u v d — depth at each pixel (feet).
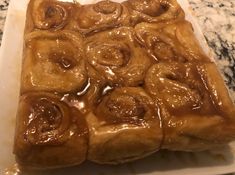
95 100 0.75
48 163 0.70
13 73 0.87
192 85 0.78
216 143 0.76
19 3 0.99
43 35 0.83
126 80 0.78
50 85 0.75
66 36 0.83
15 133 0.71
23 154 0.68
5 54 0.89
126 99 0.74
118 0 1.01
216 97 0.77
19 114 0.72
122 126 0.71
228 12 1.13
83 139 0.70
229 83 0.96
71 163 0.71
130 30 0.85
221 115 0.75
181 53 0.83
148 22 0.89
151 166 0.77
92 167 0.76
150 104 0.74
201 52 0.85
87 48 0.82
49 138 0.68
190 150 0.77
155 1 0.93
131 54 0.82
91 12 0.88
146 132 0.71
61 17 0.87
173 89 0.76
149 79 0.78
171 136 0.73
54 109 0.72
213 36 1.06
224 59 1.01
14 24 0.95
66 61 0.79
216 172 0.77
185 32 0.88
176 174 0.76
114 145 0.71
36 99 0.73
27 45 0.81
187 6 1.04
